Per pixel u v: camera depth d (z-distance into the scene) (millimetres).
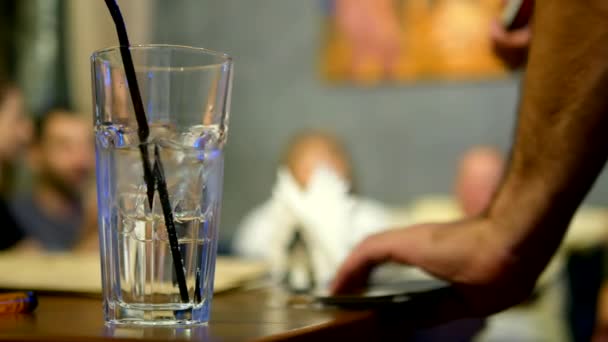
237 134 4656
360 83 4449
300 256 1965
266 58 4602
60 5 3590
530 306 2777
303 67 4551
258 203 4633
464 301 712
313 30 4523
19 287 717
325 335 518
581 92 586
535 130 621
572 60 584
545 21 595
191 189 501
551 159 616
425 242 711
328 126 4508
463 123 4301
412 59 4352
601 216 3295
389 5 4375
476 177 3262
